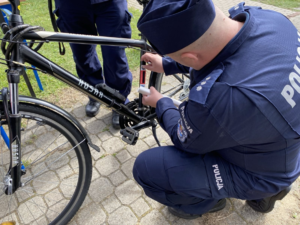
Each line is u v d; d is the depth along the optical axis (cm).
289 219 152
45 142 199
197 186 113
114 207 159
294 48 87
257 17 92
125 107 153
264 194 112
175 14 72
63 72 118
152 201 163
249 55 81
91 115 229
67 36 114
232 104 79
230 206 159
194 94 85
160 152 124
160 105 129
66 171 181
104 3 166
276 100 79
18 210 157
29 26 97
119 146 203
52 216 155
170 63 148
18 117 100
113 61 193
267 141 89
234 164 110
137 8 494
